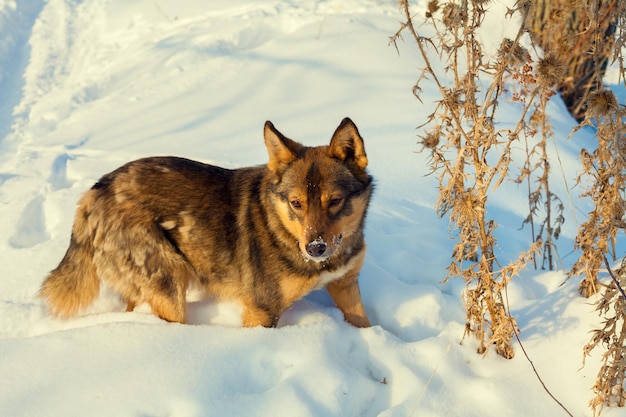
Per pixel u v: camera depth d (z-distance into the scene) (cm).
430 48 937
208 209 438
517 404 339
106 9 1325
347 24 1030
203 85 919
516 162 695
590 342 341
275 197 418
